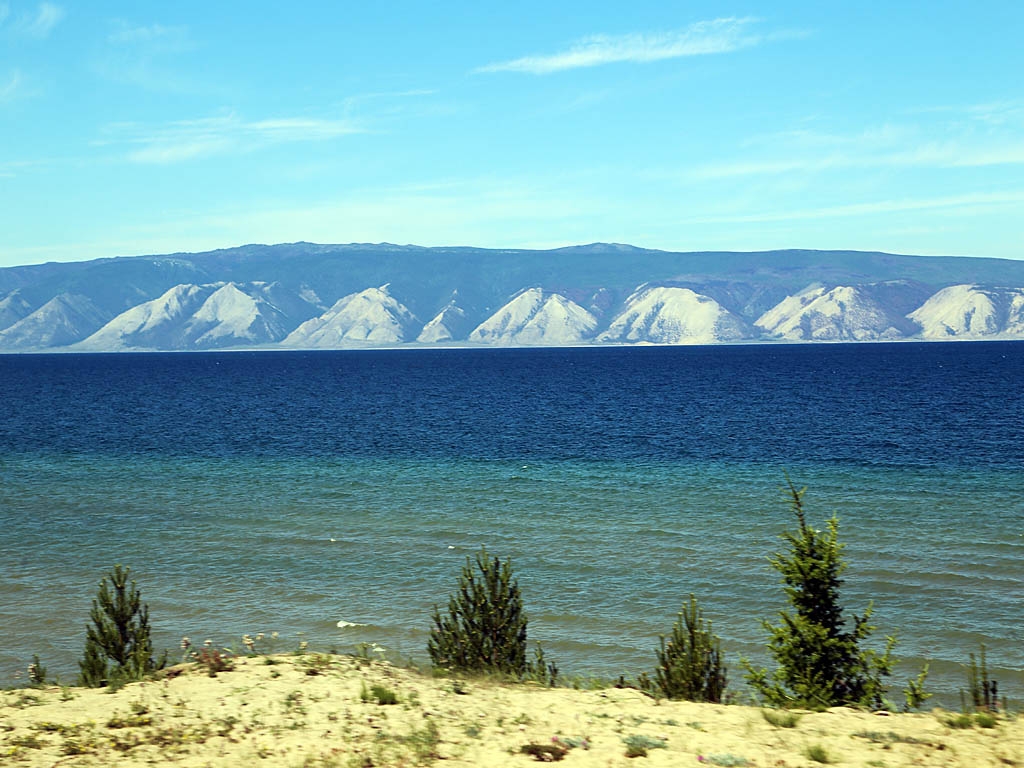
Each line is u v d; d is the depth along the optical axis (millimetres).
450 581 24062
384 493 38031
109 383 146000
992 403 81438
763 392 103750
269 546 28297
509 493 37781
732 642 19109
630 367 194625
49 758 8445
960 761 8602
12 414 82750
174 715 9977
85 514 33562
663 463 46969
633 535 29203
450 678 12719
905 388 105750
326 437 61406
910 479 40219
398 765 8477
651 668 17688
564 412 80562
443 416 77750
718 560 25797
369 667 12820
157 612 21516
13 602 22344
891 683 16750
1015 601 21531
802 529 13914
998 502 34062
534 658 18156
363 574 24859
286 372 192250
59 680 16703
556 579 24047
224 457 50812
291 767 8391
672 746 9109
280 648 18766
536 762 8570
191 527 31203
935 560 25344
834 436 58062
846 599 21953
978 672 17188
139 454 52375
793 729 9898
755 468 44656
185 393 115625
